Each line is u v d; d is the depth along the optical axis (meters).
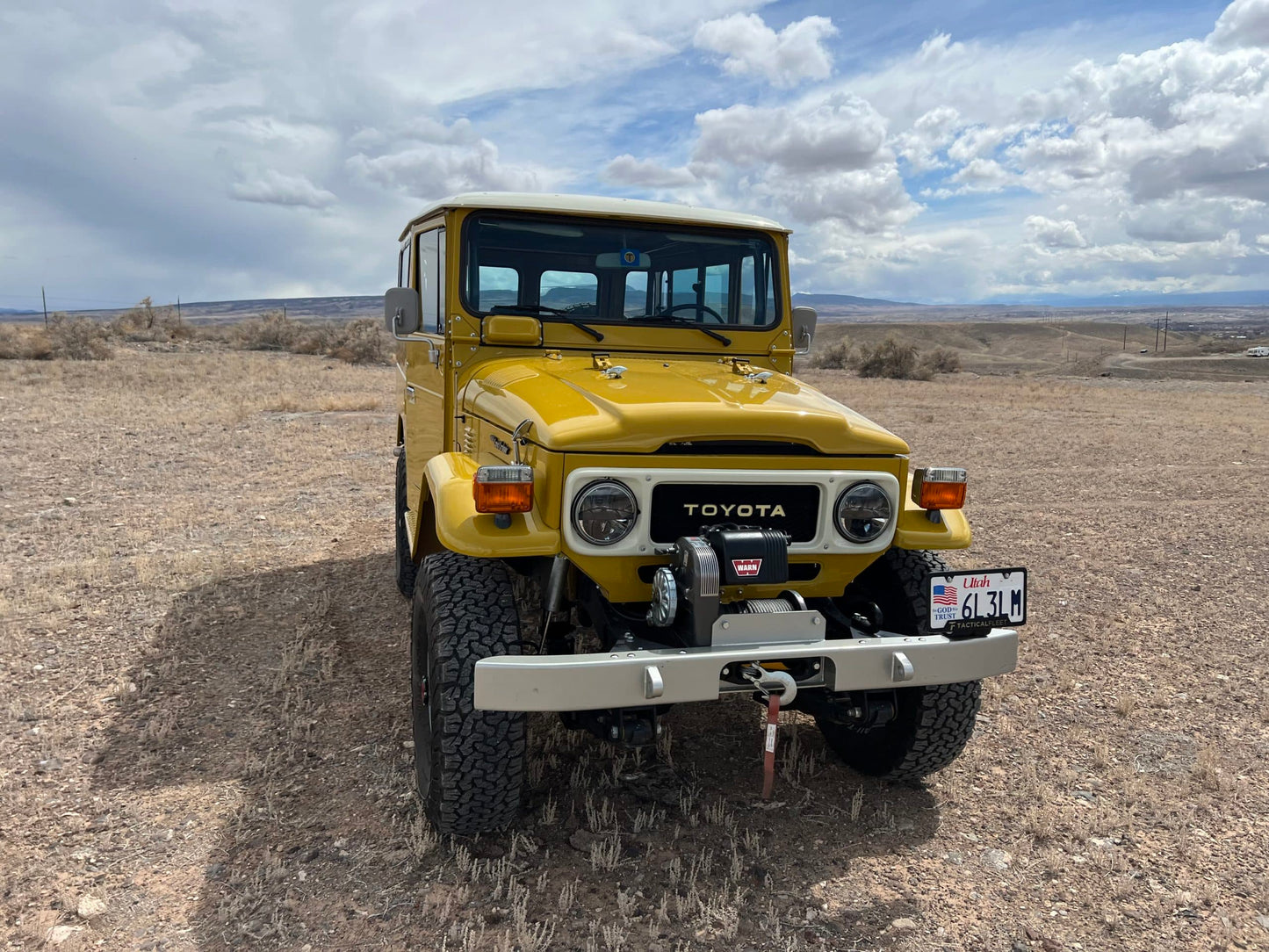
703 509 3.11
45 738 3.92
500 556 2.97
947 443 14.02
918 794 3.66
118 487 9.23
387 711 4.24
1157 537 7.97
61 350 26.59
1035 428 16.03
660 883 3.02
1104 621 5.75
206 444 11.95
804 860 3.18
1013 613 3.18
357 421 14.43
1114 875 3.10
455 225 4.04
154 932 2.74
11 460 10.35
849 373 35.72
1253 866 3.15
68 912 2.81
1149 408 20.53
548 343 4.16
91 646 4.98
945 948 2.73
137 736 3.96
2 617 5.40
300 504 8.66
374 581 6.25
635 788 3.65
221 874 3.02
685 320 4.32
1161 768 3.87
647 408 3.08
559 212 4.08
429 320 4.64
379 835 3.25
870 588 3.84
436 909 2.85
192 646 5.00
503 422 3.45
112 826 3.28
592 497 2.96
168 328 40.75
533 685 2.72
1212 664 5.04
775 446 3.18
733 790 3.66
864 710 3.33
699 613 2.89
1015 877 3.09
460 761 2.97
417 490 5.05
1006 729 4.24
